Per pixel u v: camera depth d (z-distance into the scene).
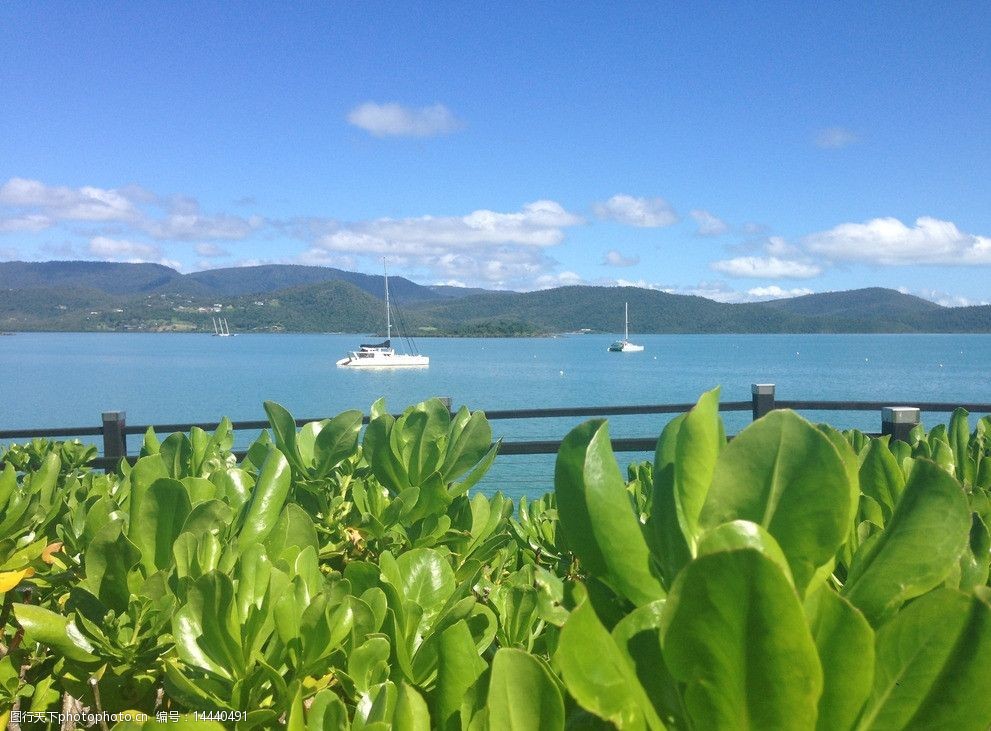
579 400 59.12
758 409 5.57
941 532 0.98
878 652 0.86
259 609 1.27
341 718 1.07
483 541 2.04
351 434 2.21
